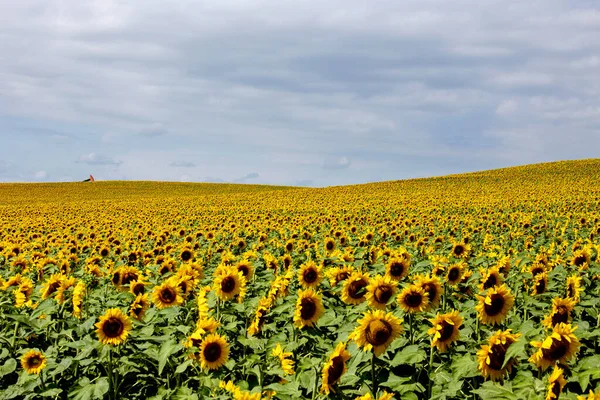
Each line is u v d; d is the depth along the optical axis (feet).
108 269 38.58
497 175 272.51
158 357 18.38
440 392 16.65
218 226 82.79
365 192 209.77
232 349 22.13
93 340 19.70
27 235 78.48
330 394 16.06
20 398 18.84
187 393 15.71
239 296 23.38
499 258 38.37
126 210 150.51
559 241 59.52
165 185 350.43
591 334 18.31
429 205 131.54
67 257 44.32
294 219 92.53
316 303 20.08
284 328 22.90
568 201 125.29
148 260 46.24
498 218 92.68
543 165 309.01
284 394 15.48
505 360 14.32
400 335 18.67
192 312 24.45
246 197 204.54
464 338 20.02
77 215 134.82
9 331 24.17
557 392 13.21
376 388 17.39
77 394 17.29
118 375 19.62
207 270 39.19
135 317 22.38
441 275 27.48
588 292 29.12
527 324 18.85
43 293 26.53
